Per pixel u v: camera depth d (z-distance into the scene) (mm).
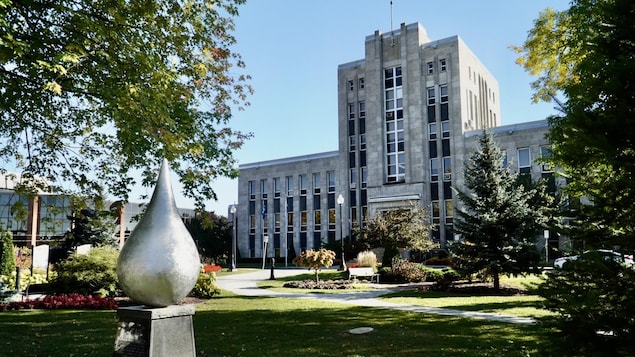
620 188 5648
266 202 59594
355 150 52625
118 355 4914
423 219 34875
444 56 47094
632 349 4969
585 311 5336
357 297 18047
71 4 8602
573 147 6066
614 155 5555
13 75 8445
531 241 20312
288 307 14641
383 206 47688
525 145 41812
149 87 8617
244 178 61500
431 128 47156
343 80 54188
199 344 8867
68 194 10711
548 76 14727
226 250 57500
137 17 8734
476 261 19766
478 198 20469
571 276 5719
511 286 20422
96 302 14914
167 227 4945
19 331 10328
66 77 8281
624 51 5988
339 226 52594
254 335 9797
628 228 5906
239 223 60938
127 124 8172
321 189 55406
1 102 8500
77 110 10312
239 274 34188
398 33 49938
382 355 7973
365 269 25281
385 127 49562
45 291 19031
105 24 8586
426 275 25453
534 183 30531
